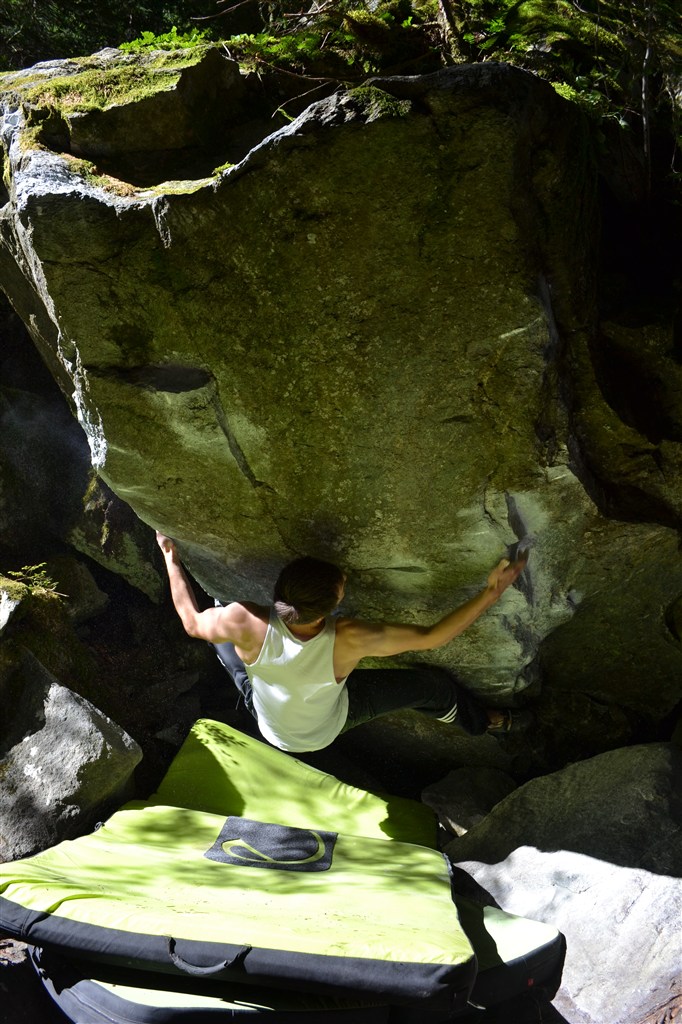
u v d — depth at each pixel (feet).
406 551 11.67
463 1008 9.46
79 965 10.28
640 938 11.13
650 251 12.43
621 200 12.60
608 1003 10.69
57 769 13.17
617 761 13.51
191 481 11.48
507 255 9.57
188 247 9.84
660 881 11.69
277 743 12.21
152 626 17.06
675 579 13.48
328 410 10.56
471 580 12.05
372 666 13.98
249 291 9.97
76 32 18.90
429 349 10.09
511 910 12.35
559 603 13.12
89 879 11.16
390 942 9.52
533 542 11.93
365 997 9.28
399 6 13.93
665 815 12.54
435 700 13.48
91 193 9.84
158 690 16.29
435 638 10.91
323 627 11.09
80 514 16.80
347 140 9.01
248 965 9.48
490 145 8.98
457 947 9.48
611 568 12.75
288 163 9.21
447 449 10.71
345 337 10.09
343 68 13.47
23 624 14.64
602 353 11.72
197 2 18.72
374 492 11.14
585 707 15.46
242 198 9.47
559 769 15.56
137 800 14.08
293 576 10.89
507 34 13.34
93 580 16.61
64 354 10.93
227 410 10.71
